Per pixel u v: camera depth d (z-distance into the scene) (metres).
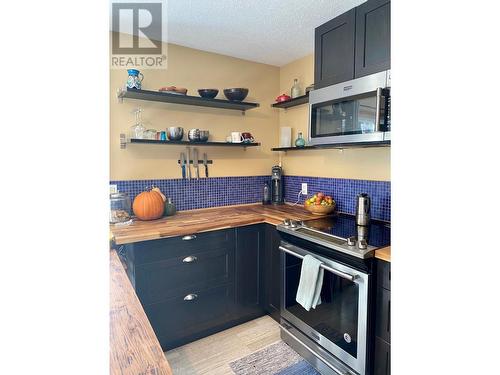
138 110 2.20
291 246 1.92
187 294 1.94
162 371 0.61
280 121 2.96
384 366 1.41
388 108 1.55
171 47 2.32
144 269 1.77
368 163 2.17
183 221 2.09
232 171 2.71
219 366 1.78
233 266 2.13
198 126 2.49
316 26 2.06
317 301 1.66
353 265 1.49
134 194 2.23
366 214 1.87
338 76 1.87
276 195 2.85
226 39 2.28
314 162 2.62
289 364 1.81
